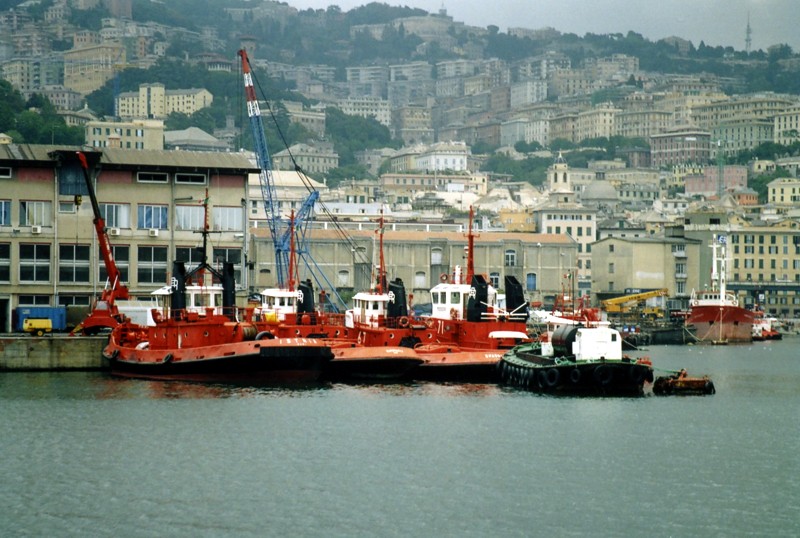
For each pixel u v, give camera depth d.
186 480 146.25
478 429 176.50
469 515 133.88
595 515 134.38
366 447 163.75
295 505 136.75
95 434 169.88
